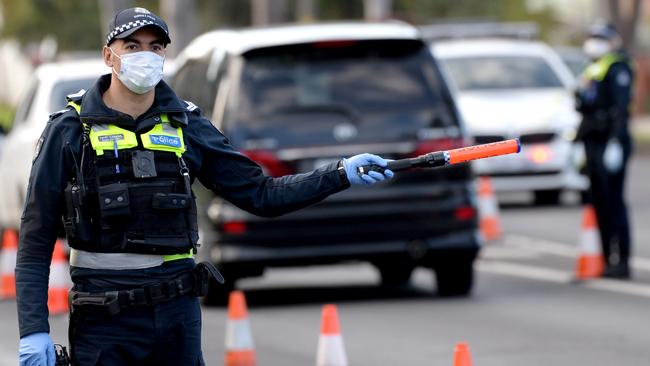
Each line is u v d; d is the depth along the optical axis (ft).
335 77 86.43
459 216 86.07
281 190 41.19
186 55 97.45
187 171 40.04
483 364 67.67
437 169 85.92
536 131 144.87
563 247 117.70
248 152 84.23
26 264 39.45
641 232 125.49
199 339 40.45
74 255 39.81
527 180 145.28
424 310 85.56
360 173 40.83
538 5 355.77
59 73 103.24
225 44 88.58
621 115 94.63
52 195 39.37
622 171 95.55
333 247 84.84
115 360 39.65
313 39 86.07
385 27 88.79
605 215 96.12
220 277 40.16
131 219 39.22
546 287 94.68
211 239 84.69
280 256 84.23
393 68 87.25
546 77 153.89
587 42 96.58
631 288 92.68
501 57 156.04
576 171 146.20
